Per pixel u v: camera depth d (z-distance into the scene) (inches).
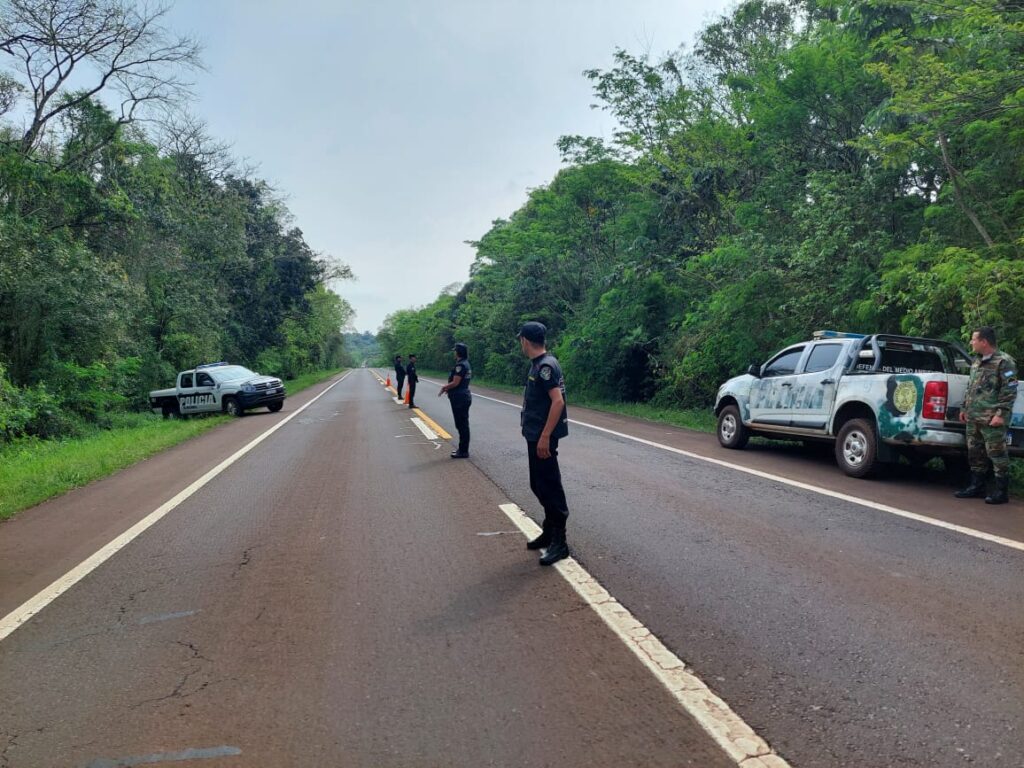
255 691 135.4
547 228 1195.9
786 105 603.5
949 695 126.4
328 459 433.1
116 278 799.1
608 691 131.0
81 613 180.5
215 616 175.2
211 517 285.0
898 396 310.7
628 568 201.3
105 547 244.1
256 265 1595.7
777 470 355.3
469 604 176.9
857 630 155.1
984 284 343.9
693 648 148.2
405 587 191.3
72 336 731.4
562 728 118.8
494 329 1560.0
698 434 528.1
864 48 540.4
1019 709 121.1
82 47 754.8
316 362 3238.2
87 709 130.7
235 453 482.0
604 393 932.6
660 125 858.8
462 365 416.8
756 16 927.7
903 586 181.5
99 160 856.3
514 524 255.9
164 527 270.7
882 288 426.0
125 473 418.9
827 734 115.0
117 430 720.3
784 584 185.0
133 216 856.3
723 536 232.1
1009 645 145.8
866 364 358.0
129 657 153.0
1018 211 418.6
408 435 545.3
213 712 128.1
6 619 178.1
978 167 434.0
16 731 123.6
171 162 1133.1
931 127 415.2
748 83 748.6
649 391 856.3
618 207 1027.3
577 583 189.6
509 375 1529.3
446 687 134.5
